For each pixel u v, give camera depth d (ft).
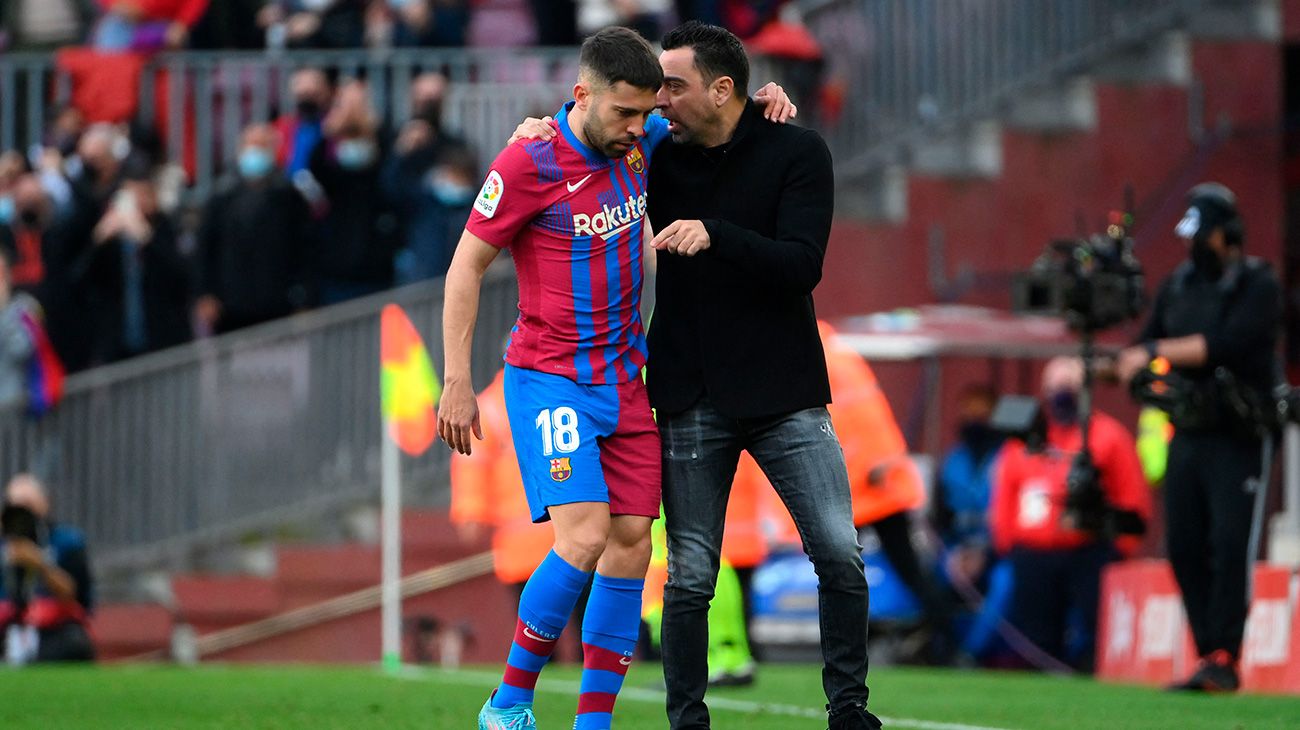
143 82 192.95
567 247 68.74
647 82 67.31
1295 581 126.00
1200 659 116.88
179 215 191.83
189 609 176.55
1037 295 139.74
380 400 179.22
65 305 179.93
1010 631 152.15
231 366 178.70
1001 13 205.46
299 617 175.83
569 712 98.02
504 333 178.60
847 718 69.72
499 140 188.65
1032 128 205.87
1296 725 90.74
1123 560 154.30
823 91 196.95
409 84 191.31
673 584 70.28
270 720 93.91
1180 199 208.74
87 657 157.99
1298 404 114.62
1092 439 151.64
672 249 66.64
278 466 179.52
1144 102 208.95
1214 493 114.42
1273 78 211.20
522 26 197.77
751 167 69.97
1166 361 115.03
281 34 197.16
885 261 201.16
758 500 123.54
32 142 194.29
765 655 161.27
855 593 69.87
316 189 179.42
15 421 176.86
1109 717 95.04
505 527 134.82
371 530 178.70
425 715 96.53
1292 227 222.48
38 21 207.10
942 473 171.12
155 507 179.22
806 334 70.49
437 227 177.78
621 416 69.62
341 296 180.24
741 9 187.73
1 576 161.07
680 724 69.87
